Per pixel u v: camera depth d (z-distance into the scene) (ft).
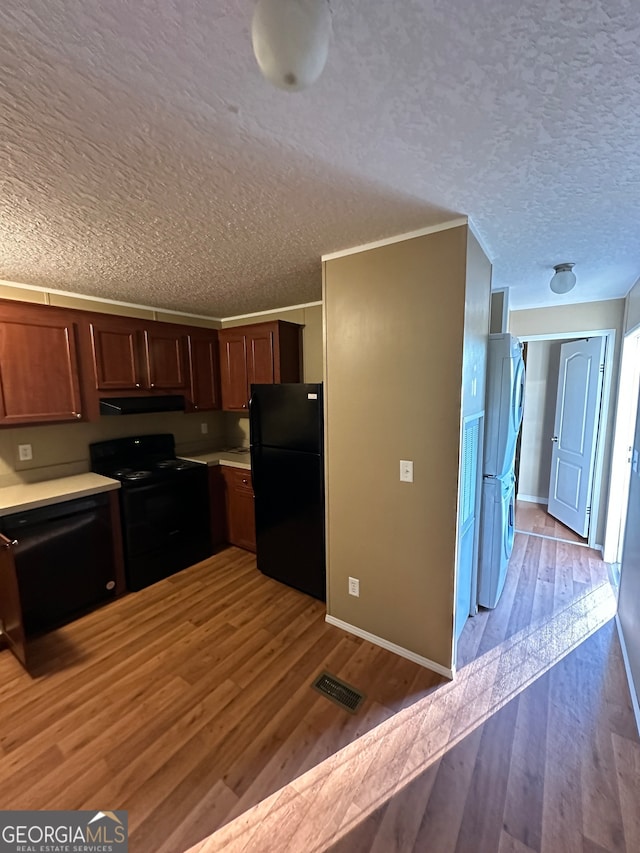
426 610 6.64
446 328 5.86
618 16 2.36
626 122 3.39
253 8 2.27
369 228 5.81
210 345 12.26
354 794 4.69
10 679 6.55
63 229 5.60
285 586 9.55
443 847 4.15
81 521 8.36
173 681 6.48
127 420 11.02
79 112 3.16
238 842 4.22
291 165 4.07
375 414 6.78
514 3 2.29
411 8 2.31
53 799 4.65
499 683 6.40
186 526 10.61
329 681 6.44
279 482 9.27
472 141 3.69
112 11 2.29
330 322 7.11
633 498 7.59
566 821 4.38
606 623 8.03
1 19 2.31
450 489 6.15
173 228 5.62
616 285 9.68
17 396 8.02
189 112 3.19
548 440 15.51
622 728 5.56
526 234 6.23
